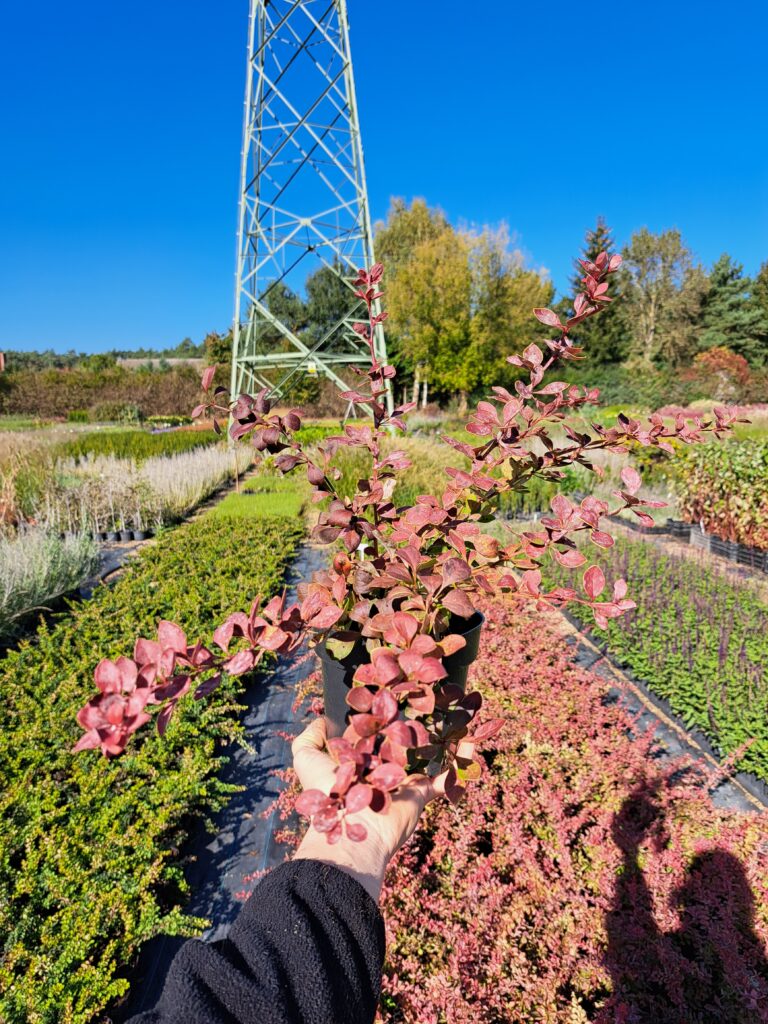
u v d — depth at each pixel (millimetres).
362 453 8797
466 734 783
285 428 1025
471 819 1882
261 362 15664
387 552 1081
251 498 9227
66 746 2604
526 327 25141
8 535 6750
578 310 1053
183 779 2320
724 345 31281
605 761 2182
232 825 2436
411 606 863
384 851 738
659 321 32688
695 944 1606
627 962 1508
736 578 4797
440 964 1499
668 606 4062
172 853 2180
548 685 2729
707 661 3191
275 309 32500
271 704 3305
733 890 1638
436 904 1641
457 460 10125
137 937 1784
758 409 18688
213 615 4188
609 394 24297
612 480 8609
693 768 2283
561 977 1469
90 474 9102
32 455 9867
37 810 2184
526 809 1936
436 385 25516
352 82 13508
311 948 571
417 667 666
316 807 567
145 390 26922
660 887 1674
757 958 1496
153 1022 529
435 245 24406
